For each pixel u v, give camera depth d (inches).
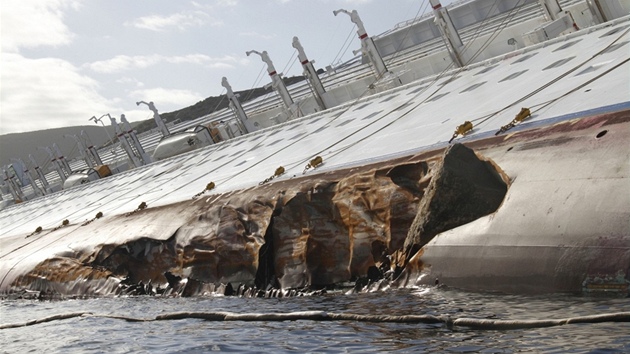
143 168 2561.5
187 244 1085.8
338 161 1095.6
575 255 566.9
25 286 1418.6
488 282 629.6
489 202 705.0
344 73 2559.1
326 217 908.0
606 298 530.3
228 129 2743.6
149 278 1176.2
